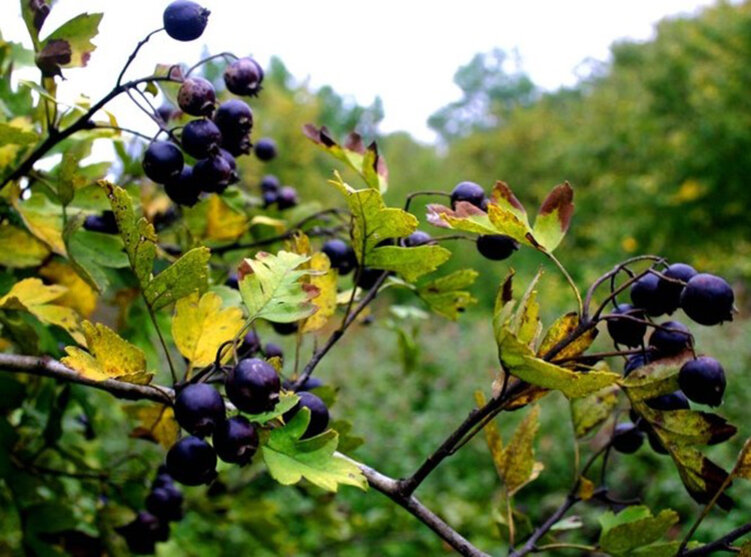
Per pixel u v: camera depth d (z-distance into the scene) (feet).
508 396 0.61
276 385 0.58
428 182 13.37
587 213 10.52
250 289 0.63
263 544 1.24
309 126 0.82
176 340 0.62
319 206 1.16
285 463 0.59
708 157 8.67
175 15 0.69
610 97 11.55
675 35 10.16
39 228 0.85
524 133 15.47
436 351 6.07
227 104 0.74
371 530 3.09
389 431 4.49
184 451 0.57
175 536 1.48
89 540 1.05
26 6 0.73
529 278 9.71
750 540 0.62
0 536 1.05
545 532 0.80
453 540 0.62
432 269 0.70
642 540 0.68
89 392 1.09
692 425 0.63
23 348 0.89
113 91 0.72
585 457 3.71
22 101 0.96
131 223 0.59
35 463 1.05
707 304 0.62
